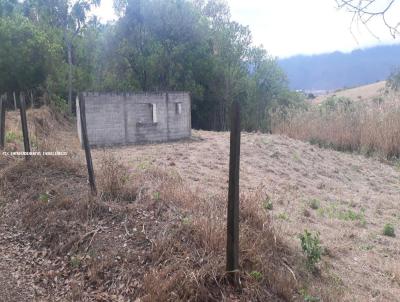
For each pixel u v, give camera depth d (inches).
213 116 1193.4
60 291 169.3
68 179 262.7
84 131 227.5
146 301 150.9
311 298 160.6
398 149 549.0
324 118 627.5
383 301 174.7
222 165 395.2
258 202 225.0
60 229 207.5
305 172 418.9
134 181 250.2
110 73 1147.3
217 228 179.3
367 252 227.9
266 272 165.6
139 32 1120.8
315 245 197.5
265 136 567.8
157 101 527.8
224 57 1182.9
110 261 176.7
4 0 1148.5
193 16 1112.8
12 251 201.9
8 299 162.2
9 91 967.6
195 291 150.9
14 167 281.1
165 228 187.9
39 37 966.4
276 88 1259.8
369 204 337.7
